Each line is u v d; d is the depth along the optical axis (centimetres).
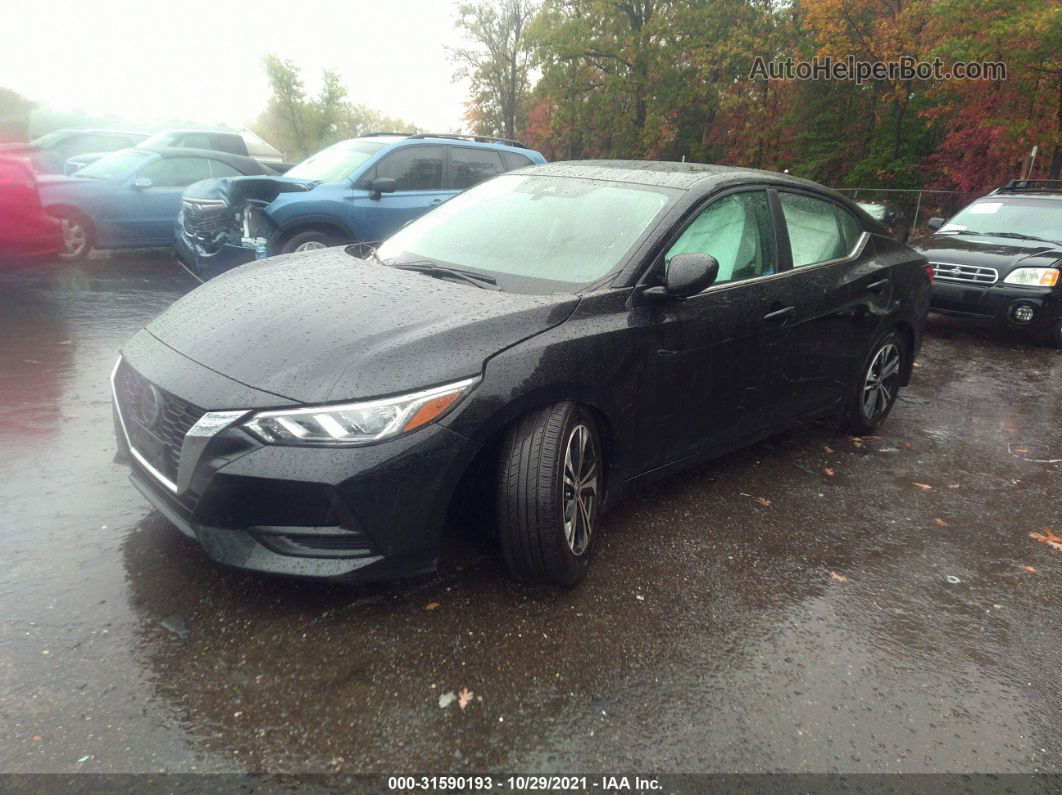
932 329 913
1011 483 444
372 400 245
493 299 297
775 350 388
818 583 319
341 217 782
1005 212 949
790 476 430
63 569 283
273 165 1388
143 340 301
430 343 261
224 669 238
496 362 266
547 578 285
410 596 282
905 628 292
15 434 406
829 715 241
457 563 306
